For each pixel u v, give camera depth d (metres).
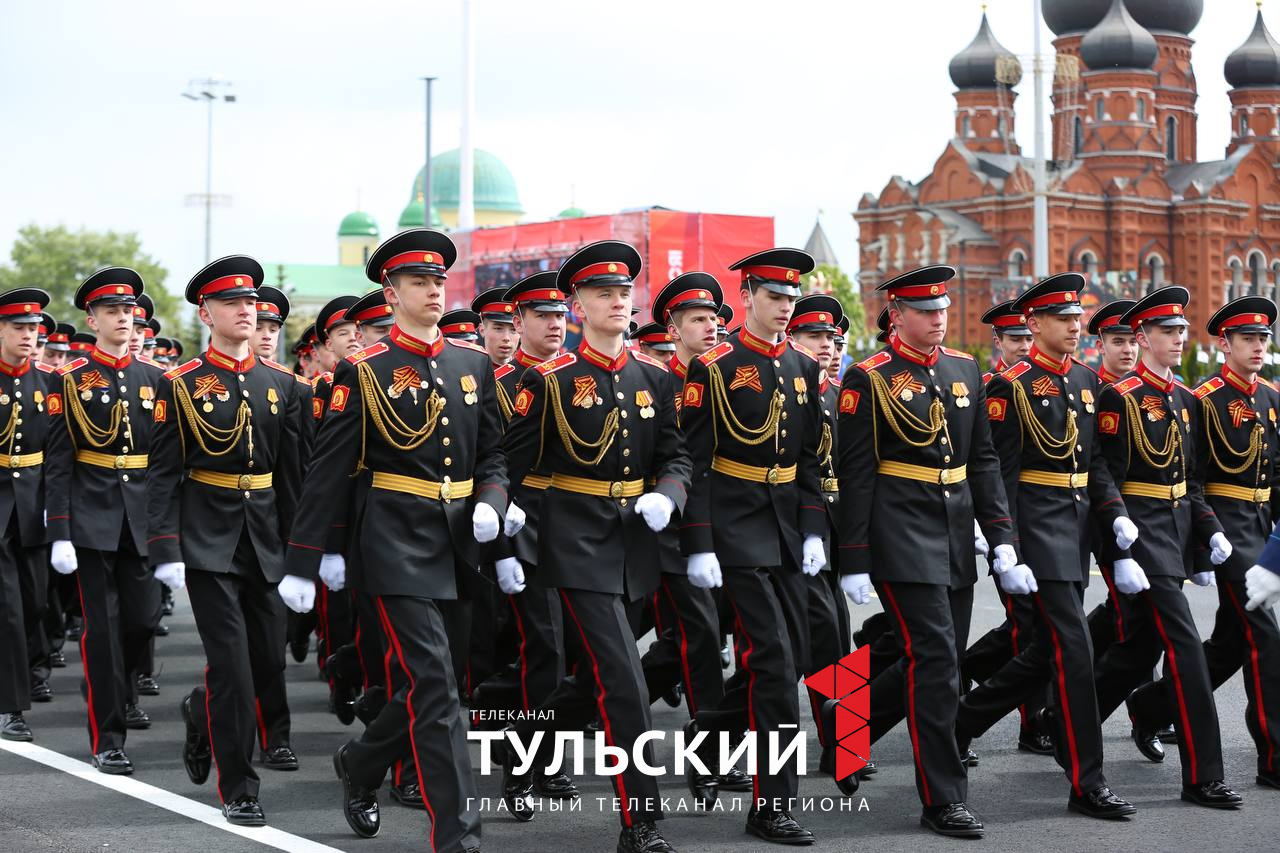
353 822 7.07
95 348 9.15
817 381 7.62
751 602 7.22
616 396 7.06
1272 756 8.11
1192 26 77.44
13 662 9.23
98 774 8.39
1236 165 73.62
